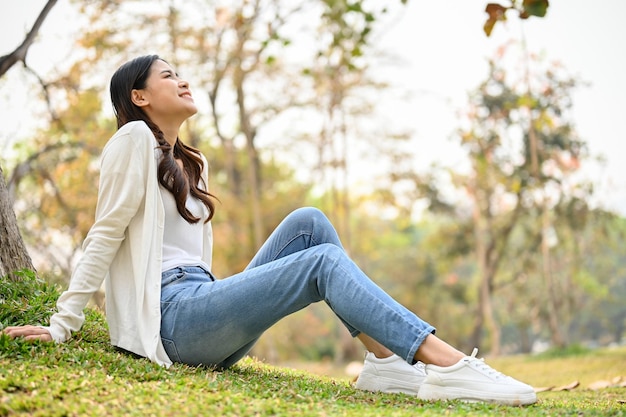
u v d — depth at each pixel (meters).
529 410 2.22
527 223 20.61
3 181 3.25
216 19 14.07
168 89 2.77
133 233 2.56
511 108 17.11
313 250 2.45
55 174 11.23
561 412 2.21
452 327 23.78
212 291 2.48
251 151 16.22
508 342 33.12
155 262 2.53
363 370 2.68
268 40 6.73
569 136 17.44
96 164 11.70
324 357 22.56
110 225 2.51
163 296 2.54
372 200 19.42
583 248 20.14
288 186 18.34
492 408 2.24
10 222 3.21
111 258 2.54
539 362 9.20
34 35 4.39
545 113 16.80
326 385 2.59
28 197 11.23
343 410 2.11
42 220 10.95
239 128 17.52
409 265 24.41
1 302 2.80
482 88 17.70
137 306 2.50
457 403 2.30
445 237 20.41
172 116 2.78
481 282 21.38
